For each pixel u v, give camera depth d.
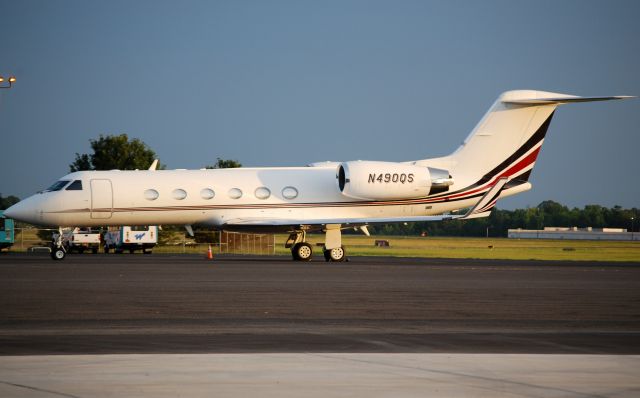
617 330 57.47
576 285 92.88
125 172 140.00
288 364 43.09
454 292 82.62
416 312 66.50
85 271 107.50
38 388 37.28
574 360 44.91
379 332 55.44
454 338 52.97
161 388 37.44
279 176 143.50
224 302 71.94
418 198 144.00
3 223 191.00
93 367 41.97
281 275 102.25
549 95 145.25
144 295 77.12
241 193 140.75
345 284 90.19
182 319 61.44
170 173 140.50
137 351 47.25
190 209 139.38
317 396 36.16
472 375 40.69
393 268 120.19
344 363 43.53
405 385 38.38
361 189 140.12
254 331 55.53
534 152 147.88
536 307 70.62
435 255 188.75
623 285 93.56
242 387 37.75
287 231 140.38
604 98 139.75
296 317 63.00
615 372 41.72
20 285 86.62
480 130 146.25
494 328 57.94
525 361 44.50
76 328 56.53
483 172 146.50
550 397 36.47
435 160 146.25
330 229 138.62
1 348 48.06
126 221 138.75
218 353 46.62
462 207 146.50
